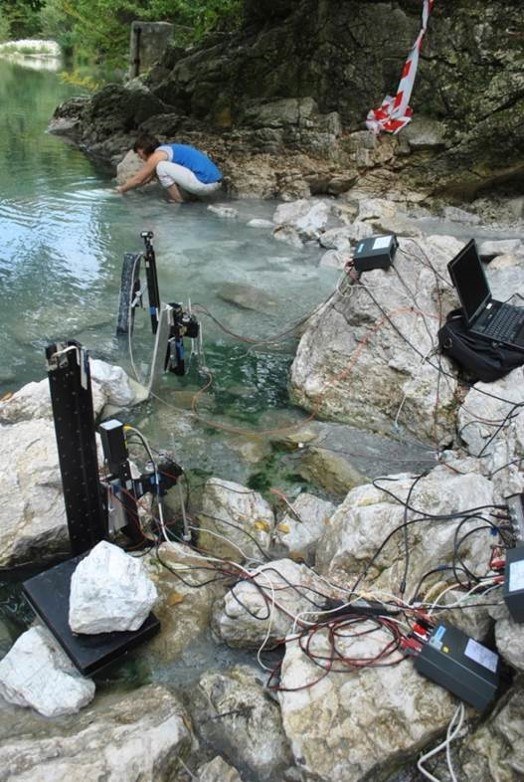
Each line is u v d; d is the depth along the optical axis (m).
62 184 9.29
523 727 2.16
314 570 3.00
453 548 2.78
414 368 4.21
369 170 9.07
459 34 8.25
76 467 2.71
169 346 4.41
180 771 2.20
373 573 2.85
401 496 3.03
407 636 2.45
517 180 8.55
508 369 4.02
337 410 4.29
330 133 9.28
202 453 3.83
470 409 3.89
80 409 2.62
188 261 6.59
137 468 3.43
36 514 3.08
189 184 8.52
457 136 8.49
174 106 11.24
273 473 3.71
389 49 8.80
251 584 2.74
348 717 2.23
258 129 9.88
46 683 2.40
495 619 2.37
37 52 28.12
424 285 4.55
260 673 2.55
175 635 2.69
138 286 4.86
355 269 4.61
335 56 9.25
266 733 2.32
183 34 15.40
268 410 4.30
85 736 2.19
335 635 2.48
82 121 12.43
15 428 3.54
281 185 9.23
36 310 5.41
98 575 2.48
